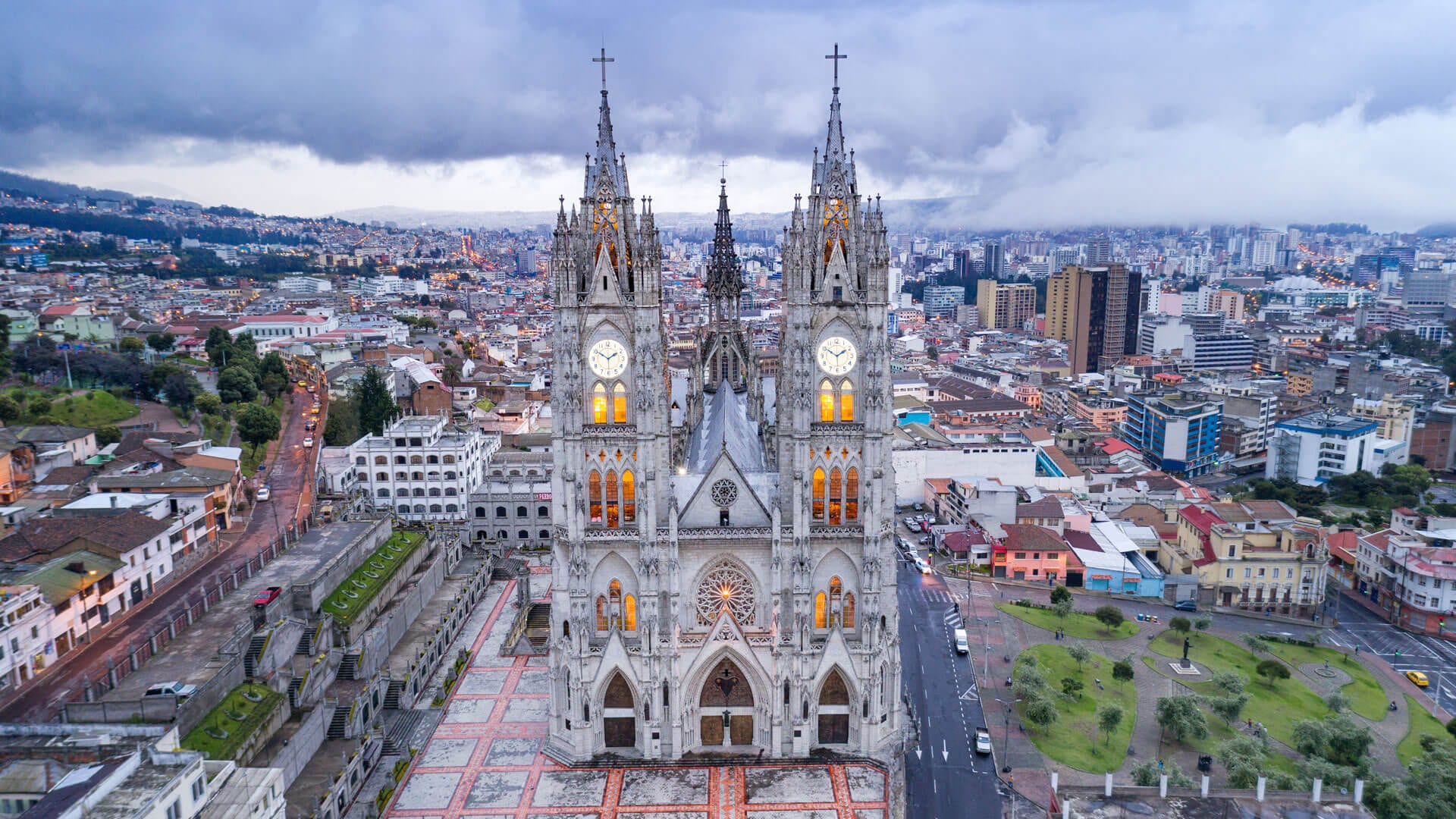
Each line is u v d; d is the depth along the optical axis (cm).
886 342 9762
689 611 10394
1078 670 13912
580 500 9919
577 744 10231
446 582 15850
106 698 9500
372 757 10219
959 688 13188
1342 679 14312
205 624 11462
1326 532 19488
